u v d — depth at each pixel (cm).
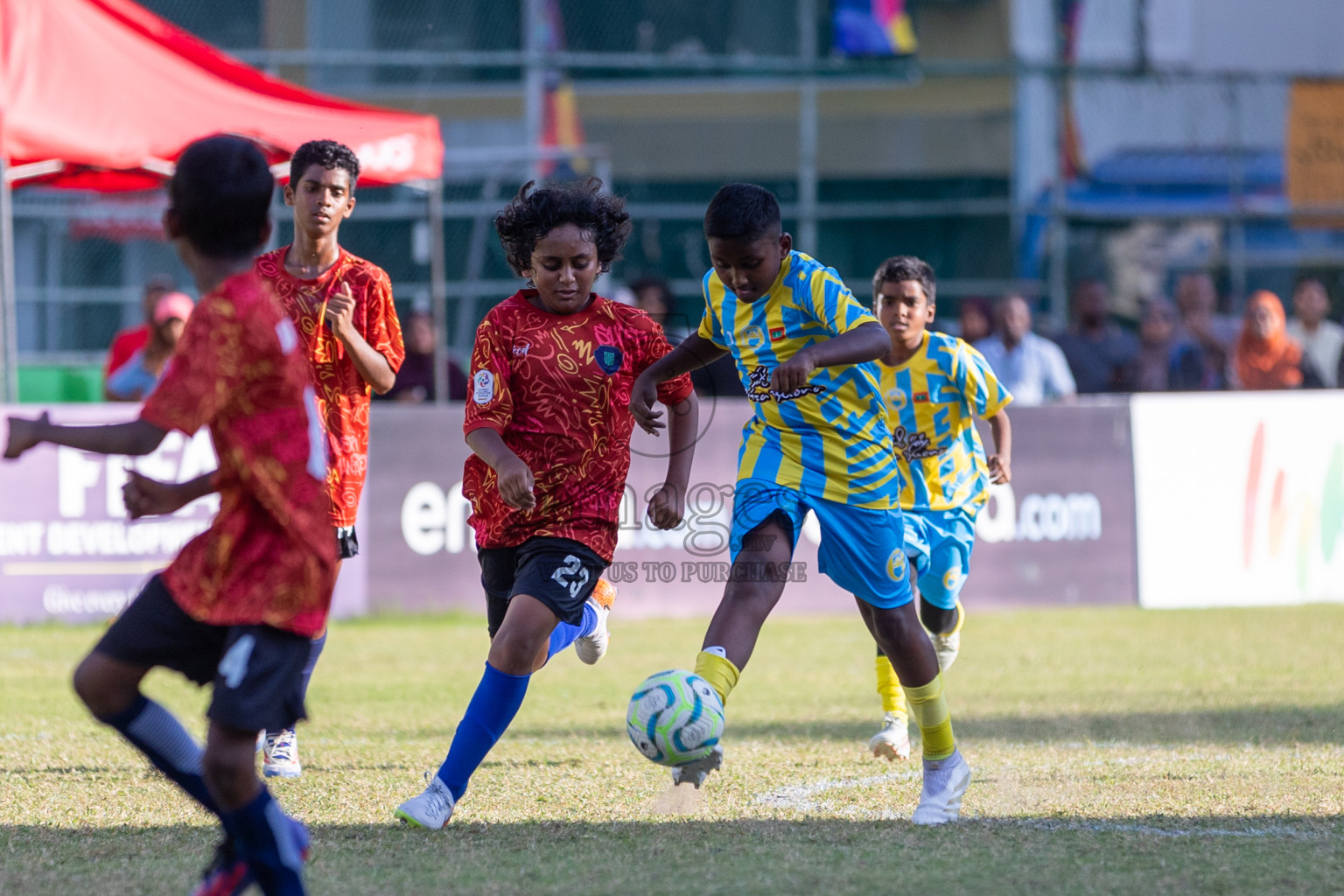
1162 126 6006
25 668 2483
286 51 5509
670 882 1044
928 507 1725
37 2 2977
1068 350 4169
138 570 3133
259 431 903
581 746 1742
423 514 3278
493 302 4922
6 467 3095
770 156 6075
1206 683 2352
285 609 898
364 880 1050
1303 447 3641
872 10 6006
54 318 4688
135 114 2988
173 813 1310
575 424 1302
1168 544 3556
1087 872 1072
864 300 5778
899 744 1617
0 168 3350
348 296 1511
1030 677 2430
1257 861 1108
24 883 1048
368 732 1856
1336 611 3469
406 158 3191
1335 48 6347
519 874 1070
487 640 2959
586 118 6041
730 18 6031
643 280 3638
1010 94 6012
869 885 1032
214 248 917
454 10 5753
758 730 1891
